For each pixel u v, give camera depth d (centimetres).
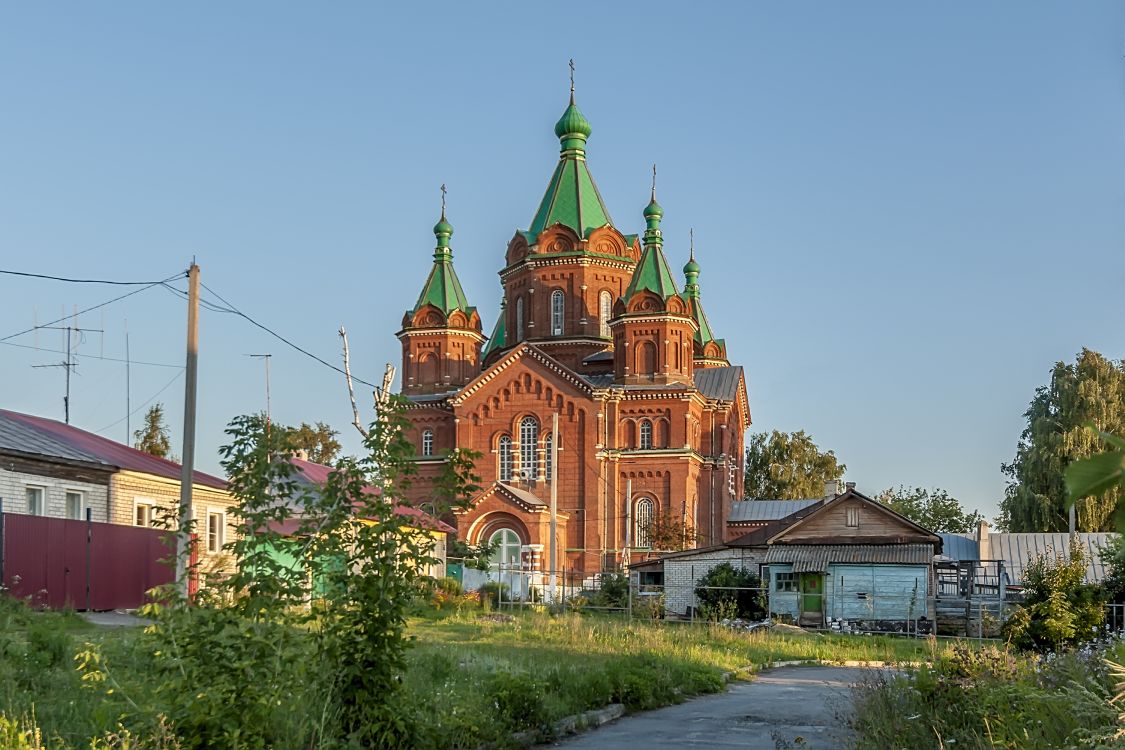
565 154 8788
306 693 1209
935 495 13225
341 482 1334
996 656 1700
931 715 1373
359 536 1310
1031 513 7400
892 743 1311
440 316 8431
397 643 1296
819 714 2062
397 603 1294
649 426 7831
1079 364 7831
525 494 7425
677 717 2019
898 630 5162
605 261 8531
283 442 1326
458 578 6384
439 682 1898
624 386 7862
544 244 8581
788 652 3700
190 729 1091
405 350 8494
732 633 3956
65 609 2747
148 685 1231
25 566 3019
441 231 8650
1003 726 1199
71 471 3453
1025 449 7806
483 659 2384
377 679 1279
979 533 6819
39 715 1243
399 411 1369
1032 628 3431
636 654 2788
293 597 1253
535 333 8519
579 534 7656
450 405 8100
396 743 1285
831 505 5588
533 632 3525
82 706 1288
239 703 1113
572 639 3328
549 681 2034
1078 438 7244
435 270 8588
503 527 7244
